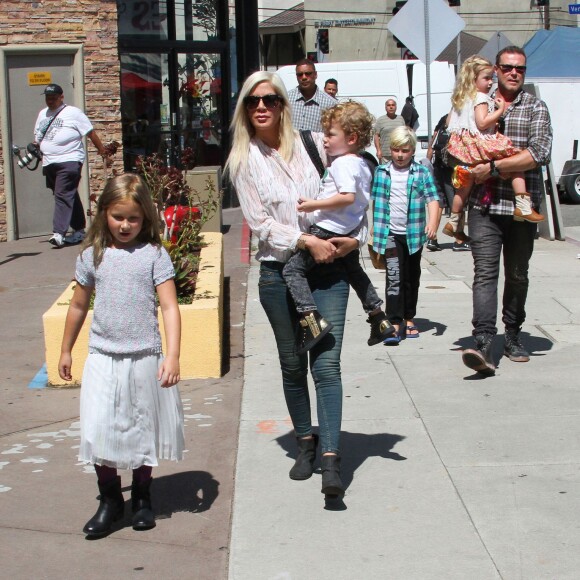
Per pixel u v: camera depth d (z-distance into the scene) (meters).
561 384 6.38
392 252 7.57
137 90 14.70
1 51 12.81
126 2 14.45
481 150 6.32
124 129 14.58
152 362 4.32
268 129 4.66
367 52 47.47
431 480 4.85
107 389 4.24
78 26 13.07
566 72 24.00
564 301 8.92
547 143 6.37
